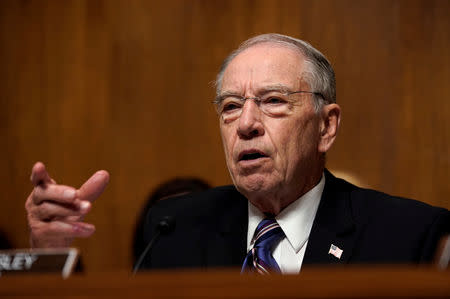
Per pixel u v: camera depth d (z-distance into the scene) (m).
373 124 3.51
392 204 1.62
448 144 3.45
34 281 0.79
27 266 1.03
